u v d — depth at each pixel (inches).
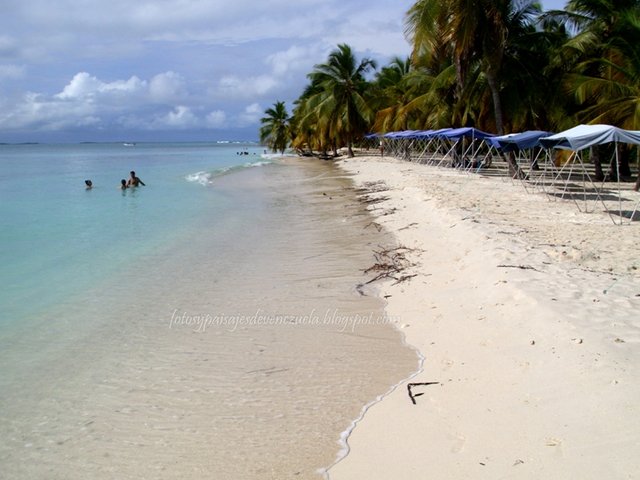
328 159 2162.9
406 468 149.4
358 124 1870.1
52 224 586.2
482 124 1102.4
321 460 158.6
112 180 1202.0
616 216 504.1
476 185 805.2
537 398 171.0
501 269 302.8
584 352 189.6
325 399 195.3
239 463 159.0
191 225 579.8
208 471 155.8
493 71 840.9
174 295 326.6
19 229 554.6
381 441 164.9
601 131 476.4
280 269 384.8
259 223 591.2
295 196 858.8
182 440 172.2
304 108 2111.2
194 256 430.3
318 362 227.9
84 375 219.9
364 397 195.2
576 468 134.4
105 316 290.2
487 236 394.6
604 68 839.1
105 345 250.8
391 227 523.2
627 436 141.6
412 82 1412.4
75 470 158.4
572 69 901.8
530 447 147.2
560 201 614.5
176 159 2610.7
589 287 263.4
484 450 150.7
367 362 225.1
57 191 941.8
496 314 246.2
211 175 1360.7
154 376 218.5
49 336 262.1
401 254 402.0
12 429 180.5
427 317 267.9
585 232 422.0
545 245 369.4
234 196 864.9
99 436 175.8
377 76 1973.4
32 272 381.1
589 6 852.6
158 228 561.0
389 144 2203.5
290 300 313.3
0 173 1455.5
